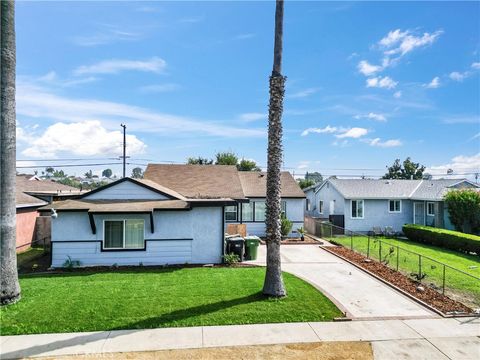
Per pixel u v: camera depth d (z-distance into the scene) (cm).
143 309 889
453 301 1006
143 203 1490
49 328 777
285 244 2034
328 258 1627
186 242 1500
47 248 1898
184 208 1462
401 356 679
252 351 688
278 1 1046
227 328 791
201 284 1129
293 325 814
